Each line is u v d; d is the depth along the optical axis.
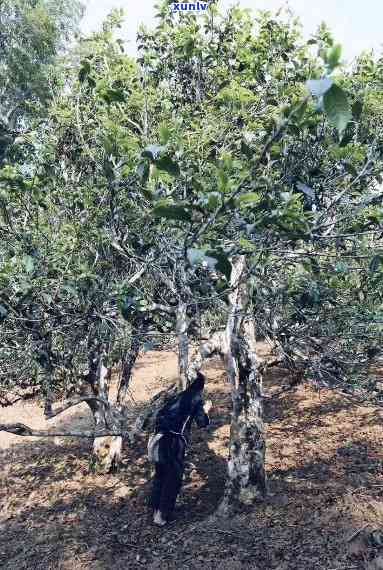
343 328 5.47
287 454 7.96
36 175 5.09
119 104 5.17
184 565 5.49
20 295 4.14
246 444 6.49
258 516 6.13
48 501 7.66
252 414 6.55
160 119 5.58
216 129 5.16
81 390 7.78
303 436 8.60
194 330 6.28
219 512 6.39
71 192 5.29
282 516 6.04
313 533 5.66
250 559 5.38
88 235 4.96
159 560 5.66
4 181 4.73
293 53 6.13
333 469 7.19
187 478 7.67
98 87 4.76
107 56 6.11
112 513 7.02
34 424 11.16
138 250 4.85
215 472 7.75
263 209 3.18
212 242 3.20
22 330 4.46
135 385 13.01
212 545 5.73
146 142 4.89
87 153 5.09
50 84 6.33
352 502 6.13
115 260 5.28
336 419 9.17
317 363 5.80
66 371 5.49
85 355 5.50
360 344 5.68
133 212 4.48
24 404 12.23
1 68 19.59
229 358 6.03
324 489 6.57
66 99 5.98
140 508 7.04
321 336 5.65
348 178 4.36
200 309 5.80
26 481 8.49
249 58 6.05
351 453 7.67
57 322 4.80
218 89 6.39
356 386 5.82
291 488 6.71
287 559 5.25
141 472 8.24
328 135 4.06
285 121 2.21
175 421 6.40
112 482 8.02
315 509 6.11
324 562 5.16
